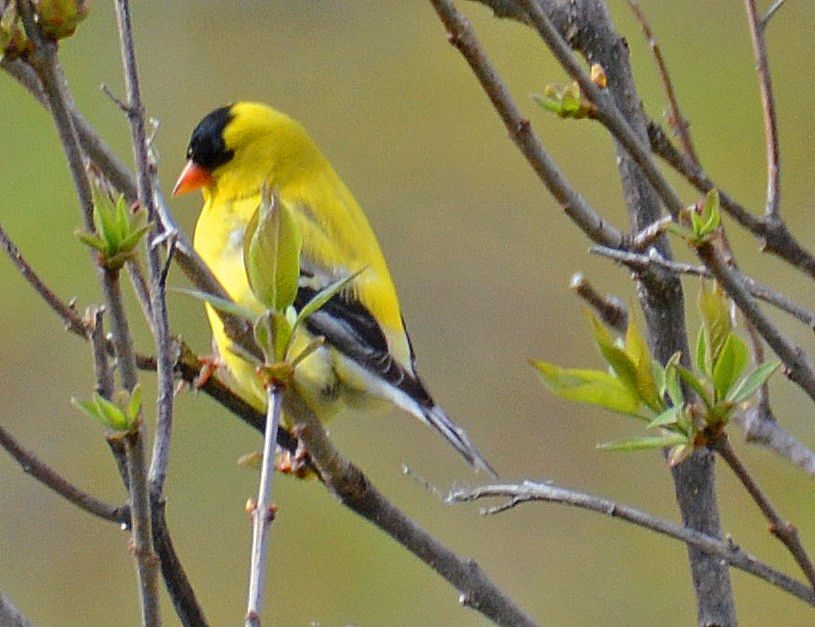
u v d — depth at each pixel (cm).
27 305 1228
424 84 1373
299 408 485
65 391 1209
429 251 1298
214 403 1164
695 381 420
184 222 1227
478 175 1330
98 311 429
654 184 470
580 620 1105
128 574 1151
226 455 1157
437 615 1131
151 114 1356
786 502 1111
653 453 1164
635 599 1121
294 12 1408
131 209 418
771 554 1103
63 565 1149
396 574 1145
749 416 587
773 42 1340
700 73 1326
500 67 1369
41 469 458
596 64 532
